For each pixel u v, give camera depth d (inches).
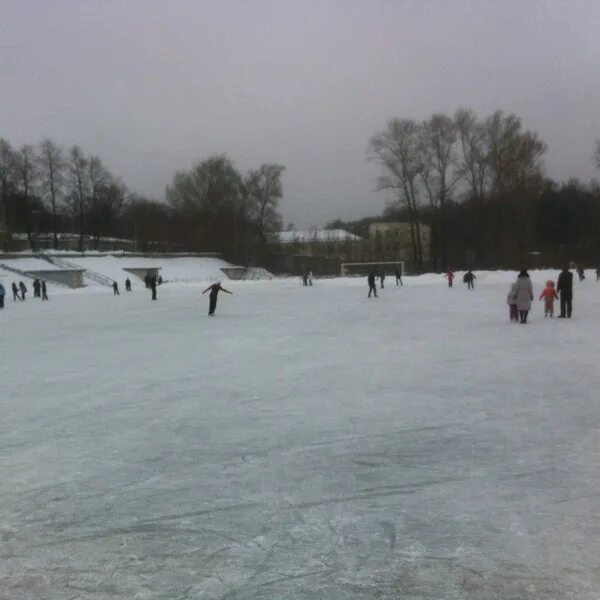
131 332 673.6
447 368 404.5
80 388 359.6
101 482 199.2
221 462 217.6
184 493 188.1
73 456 227.6
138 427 267.7
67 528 164.7
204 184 3479.3
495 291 1392.7
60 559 147.3
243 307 1037.2
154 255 2950.3
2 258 2389.3
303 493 186.5
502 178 2559.1
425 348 502.0
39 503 182.4
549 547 148.2
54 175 2920.8
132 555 148.6
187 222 3415.4
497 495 181.9
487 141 2600.9
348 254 3481.8
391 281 2049.7
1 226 2773.1
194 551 150.0
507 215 2632.9
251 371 407.5
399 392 332.2
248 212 3398.1
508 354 456.4
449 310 890.7
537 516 166.2
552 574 135.7
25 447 240.2
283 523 165.0
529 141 2561.5
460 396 318.7
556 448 226.7
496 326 649.6
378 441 240.5
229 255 3304.6
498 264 2620.6
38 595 131.1
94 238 3240.7
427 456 220.8
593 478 194.5
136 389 353.7
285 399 319.6
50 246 3304.6
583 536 153.7
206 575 138.6
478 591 129.6
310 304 1078.4
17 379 393.7
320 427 262.8
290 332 642.8
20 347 560.4
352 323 727.1
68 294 1798.7
